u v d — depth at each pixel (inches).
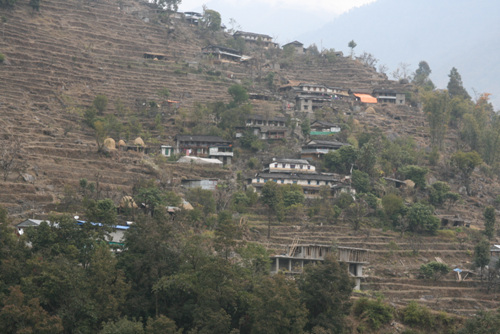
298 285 2812.5
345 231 4534.9
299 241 4156.0
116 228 3144.7
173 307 2596.0
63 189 4003.4
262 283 2632.9
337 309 2733.8
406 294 3661.4
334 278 2748.5
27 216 3440.0
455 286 3909.9
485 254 3954.2
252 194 4736.7
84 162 4495.6
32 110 5275.6
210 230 3954.2
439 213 5196.9
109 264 2469.2
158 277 2583.7
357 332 3083.2
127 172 4584.2
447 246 4505.4
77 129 5255.9
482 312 2960.1
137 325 2257.6
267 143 6048.2
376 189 5246.1
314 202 4877.0
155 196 3946.9
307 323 2689.5
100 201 3503.9
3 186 3722.9
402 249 4352.9
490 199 5782.5
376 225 4729.3
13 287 2222.0
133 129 5644.7
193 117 6067.9
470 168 5925.2
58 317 2194.9
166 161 5162.4
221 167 5305.1
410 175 5541.3
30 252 2534.5
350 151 5575.8
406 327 3225.9
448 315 3339.1
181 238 2824.8
